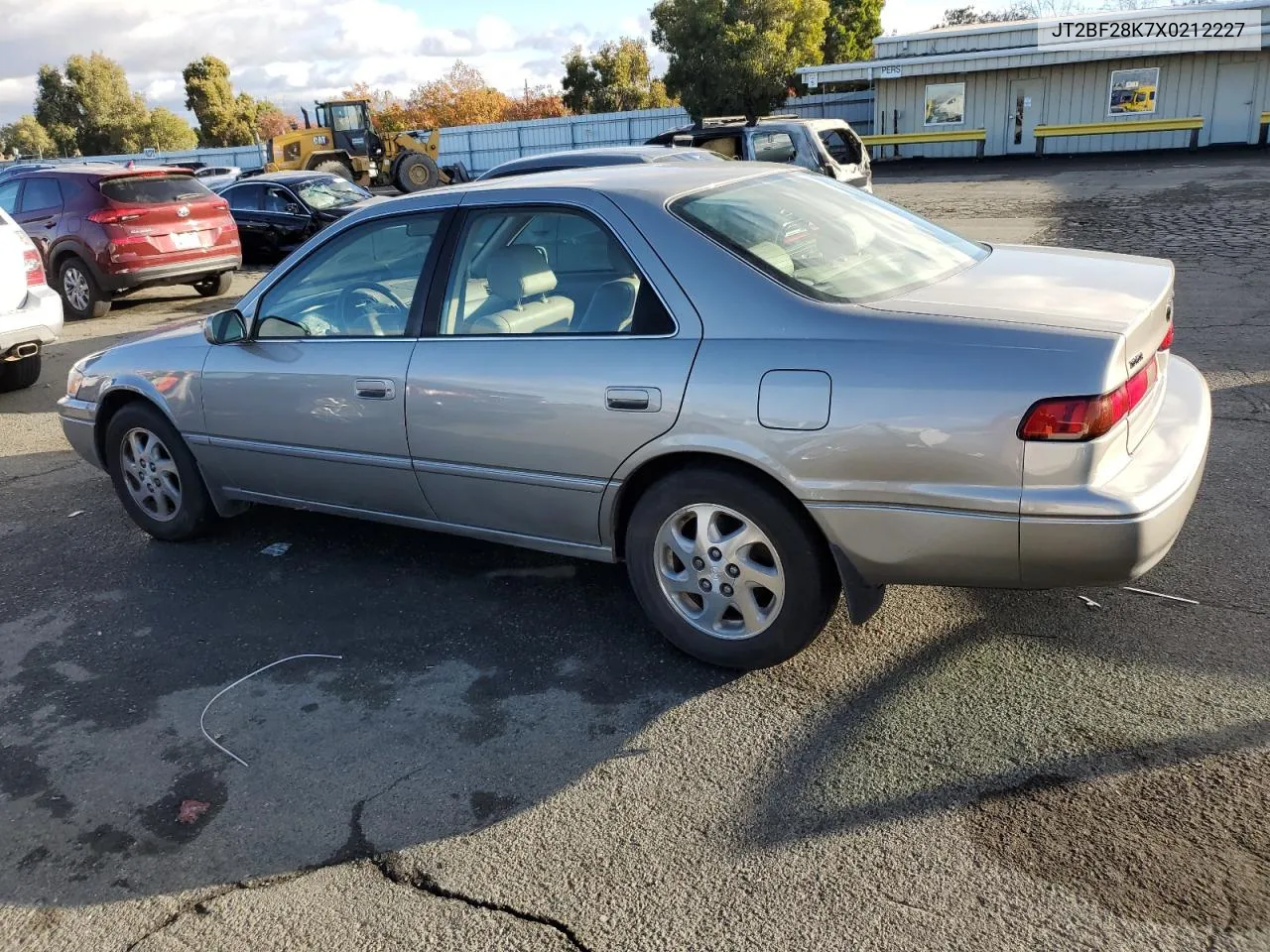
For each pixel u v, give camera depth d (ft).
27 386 27.50
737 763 9.57
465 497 12.28
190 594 14.02
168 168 39.40
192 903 8.32
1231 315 26.02
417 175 73.72
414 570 14.29
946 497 9.09
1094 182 65.46
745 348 9.95
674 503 10.69
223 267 40.57
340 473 13.33
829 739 9.80
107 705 11.38
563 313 11.26
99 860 8.91
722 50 111.75
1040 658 10.86
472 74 225.35
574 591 13.32
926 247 11.91
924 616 11.96
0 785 10.05
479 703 10.91
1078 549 8.77
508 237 11.83
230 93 269.85
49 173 38.93
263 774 9.96
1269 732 9.32
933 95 99.19
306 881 8.48
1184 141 90.53
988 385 8.84
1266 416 18.15
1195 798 8.55
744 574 10.56
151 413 15.23
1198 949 7.06
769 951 7.37
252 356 13.80
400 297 12.60
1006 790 8.84
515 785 9.51
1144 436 9.66
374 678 11.55
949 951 7.23
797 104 115.96
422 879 8.39
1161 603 11.80
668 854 8.45
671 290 10.50
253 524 16.46
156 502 15.74
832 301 9.95
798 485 9.72
